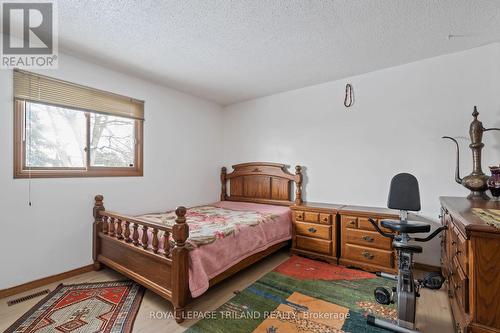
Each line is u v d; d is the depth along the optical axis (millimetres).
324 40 2275
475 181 2031
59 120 2479
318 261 2963
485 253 1131
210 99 4109
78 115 2619
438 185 2631
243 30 2096
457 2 1742
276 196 3750
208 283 1941
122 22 1957
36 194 2266
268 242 2789
